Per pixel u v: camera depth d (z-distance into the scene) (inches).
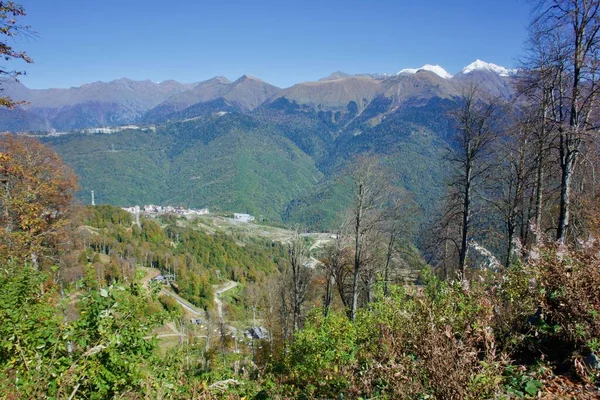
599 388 146.7
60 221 835.4
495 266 282.0
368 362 201.3
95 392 163.9
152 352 197.2
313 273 933.2
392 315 238.4
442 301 191.3
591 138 380.5
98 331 170.9
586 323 183.2
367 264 743.7
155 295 191.9
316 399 209.8
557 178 554.6
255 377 356.8
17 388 147.4
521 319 209.3
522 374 164.1
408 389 139.4
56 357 169.5
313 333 284.2
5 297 177.3
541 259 238.5
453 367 133.8
